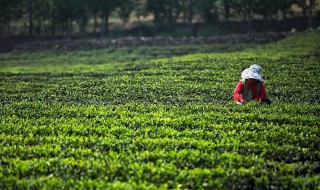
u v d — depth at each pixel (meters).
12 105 19.34
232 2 71.50
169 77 27.88
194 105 18.52
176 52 55.00
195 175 10.27
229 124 15.07
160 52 55.97
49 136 13.80
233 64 31.66
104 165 10.85
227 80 26.20
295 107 17.33
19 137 13.52
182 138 13.52
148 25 79.25
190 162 11.29
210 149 12.38
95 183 9.70
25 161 11.31
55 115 17.28
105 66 41.41
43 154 12.04
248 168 11.23
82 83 27.14
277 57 34.09
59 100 21.92
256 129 14.61
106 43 63.75
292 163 11.90
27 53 62.66
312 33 52.78
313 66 28.97
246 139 13.59
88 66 43.41
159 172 10.38
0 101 21.81
